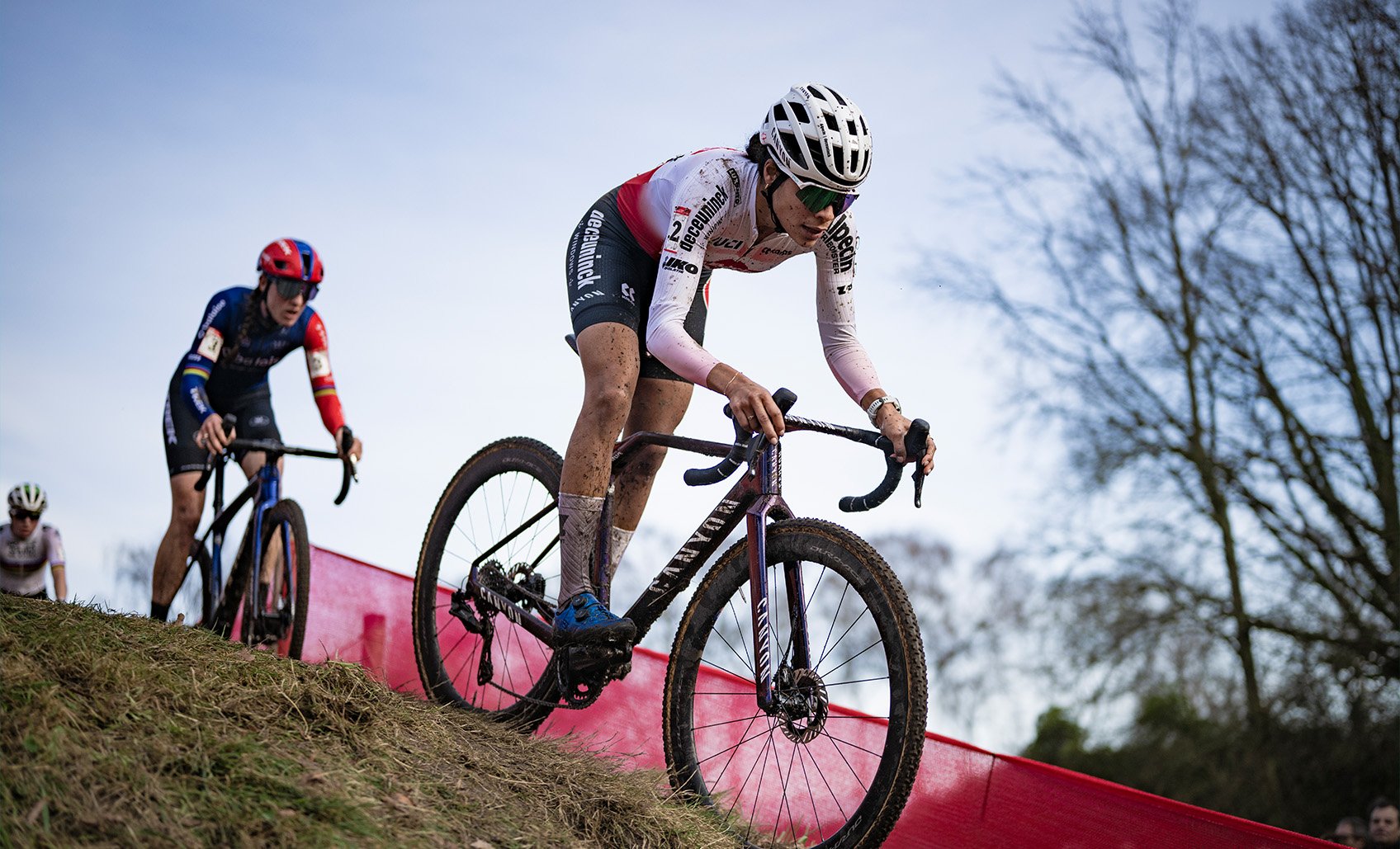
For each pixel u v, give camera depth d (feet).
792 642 7.97
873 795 7.32
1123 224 40.34
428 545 10.69
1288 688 37.45
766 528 8.27
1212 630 38.06
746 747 10.60
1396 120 36.24
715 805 8.41
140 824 5.21
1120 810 10.46
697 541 8.53
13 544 19.04
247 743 6.20
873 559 7.55
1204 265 38.83
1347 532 36.81
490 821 6.69
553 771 7.80
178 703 6.53
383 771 6.74
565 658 8.52
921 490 7.73
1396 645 35.91
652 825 7.45
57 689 6.09
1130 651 39.17
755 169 8.42
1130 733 40.68
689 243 8.36
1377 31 36.47
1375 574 36.45
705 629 8.60
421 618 10.54
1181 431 39.14
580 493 8.58
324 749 6.72
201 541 13.94
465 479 10.59
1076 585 40.55
